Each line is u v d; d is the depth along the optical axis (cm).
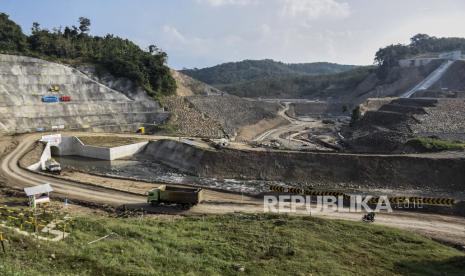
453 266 2797
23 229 2975
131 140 8569
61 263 2231
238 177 6519
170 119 10750
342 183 6100
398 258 2928
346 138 10512
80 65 11169
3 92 9031
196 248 2862
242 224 3638
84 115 9869
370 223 4012
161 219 3916
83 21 13962
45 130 9050
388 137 8294
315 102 19262
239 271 2450
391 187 5925
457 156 6238
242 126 12369
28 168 6034
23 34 11606
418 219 4344
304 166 6456
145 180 5975
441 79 15938
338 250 3002
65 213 3772
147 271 2261
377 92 17775
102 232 3073
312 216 4184
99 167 7238
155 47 13075
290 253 2842
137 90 11525
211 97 13625
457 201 4684
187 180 6378
